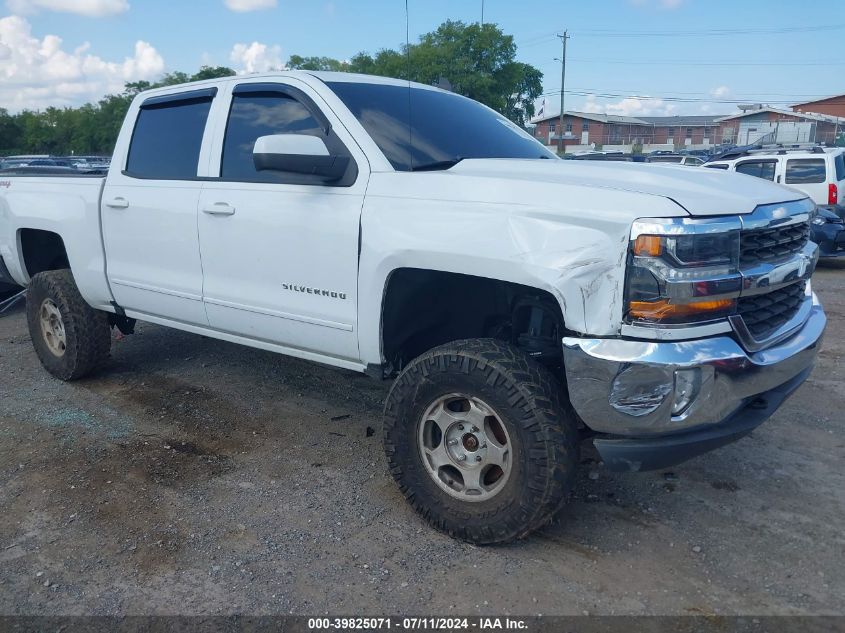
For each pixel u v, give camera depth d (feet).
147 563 10.06
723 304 8.80
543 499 9.50
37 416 15.40
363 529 10.91
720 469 12.73
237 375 18.07
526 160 11.55
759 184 10.62
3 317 25.14
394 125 12.08
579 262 8.76
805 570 9.77
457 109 13.89
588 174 10.18
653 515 11.25
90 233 15.75
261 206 12.29
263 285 12.54
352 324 11.35
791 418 14.97
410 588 9.47
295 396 16.65
